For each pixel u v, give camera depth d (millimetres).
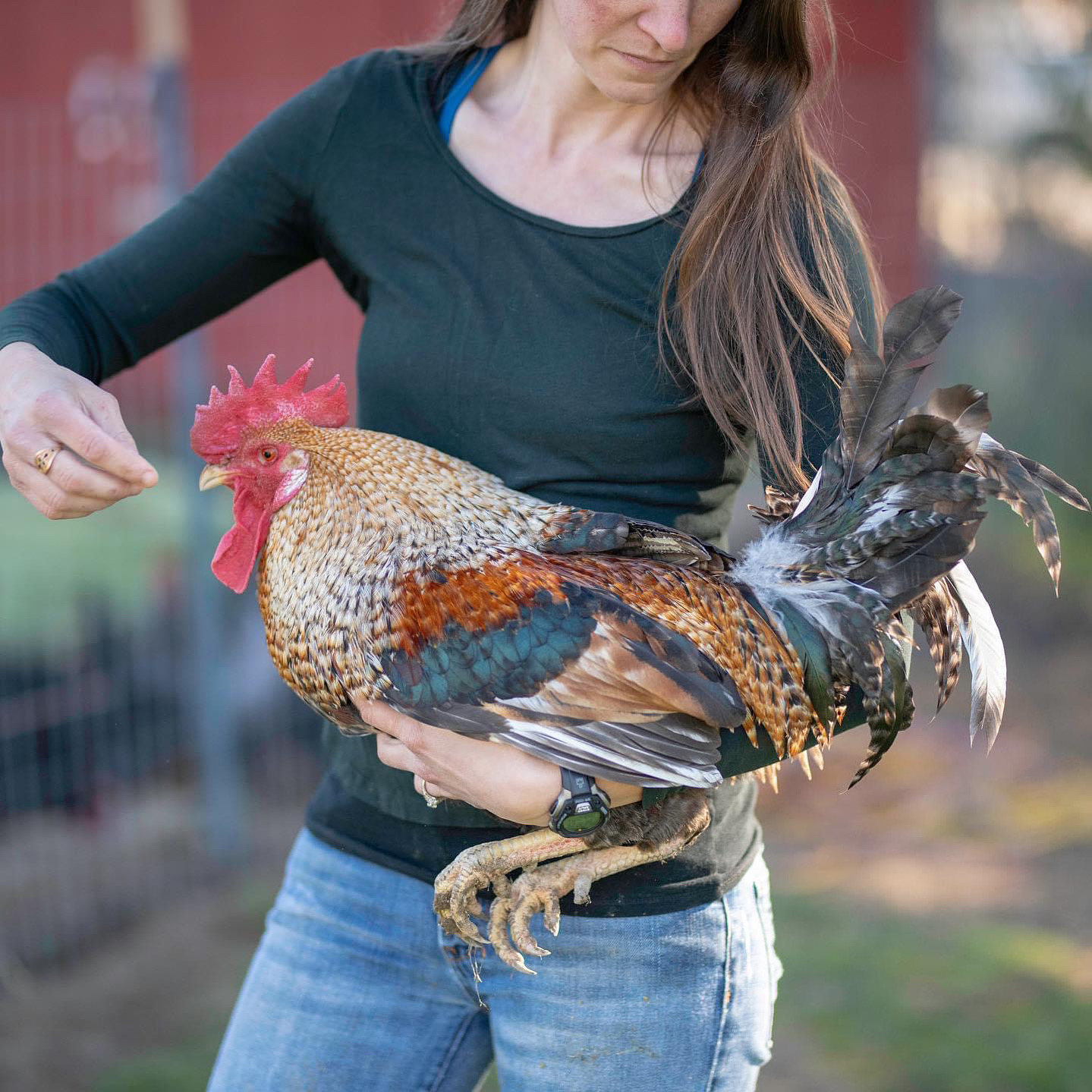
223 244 2229
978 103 8227
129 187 5289
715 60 2094
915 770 6430
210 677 5246
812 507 1968
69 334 2094
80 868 4949
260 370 2000
